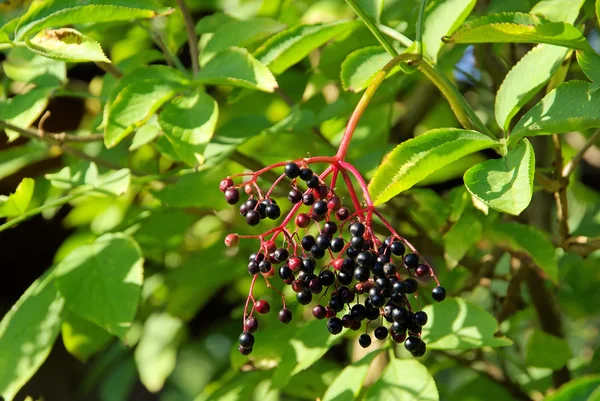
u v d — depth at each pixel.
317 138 1.12
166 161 1.10
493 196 0.85
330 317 0.88
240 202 1.12
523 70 0.90
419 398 0.92
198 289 1.20
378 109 1.13
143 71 0.96
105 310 0.97
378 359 1.12
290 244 0.89
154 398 1.86
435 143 0.87
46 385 1.70
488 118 1.22
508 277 1.12
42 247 1.54
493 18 0.89
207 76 0.94
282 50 0.97
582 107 0.87
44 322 1.00
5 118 1.03
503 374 1.14
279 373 0.98
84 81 1.35
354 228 0.87
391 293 0.87
